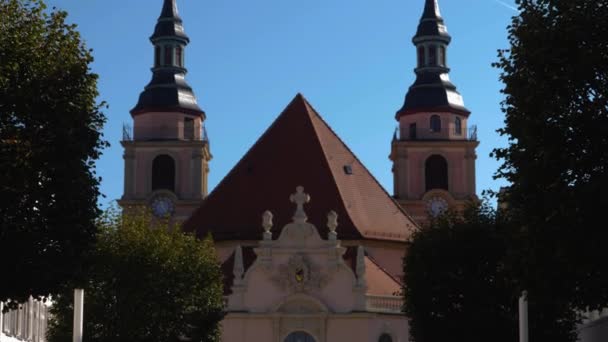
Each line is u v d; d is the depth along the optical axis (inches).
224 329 3843.5
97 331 3243.1
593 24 1861.5
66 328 3272.6
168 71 5408.5
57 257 1990.7
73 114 2020.2
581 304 1895.9
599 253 1803.6
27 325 3747.5
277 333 3823.8
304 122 4500.5
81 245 2028.8
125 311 3250.5
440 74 5403.5
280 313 3823.8
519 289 1942.7
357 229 4104.3
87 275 2167.8
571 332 2871.6
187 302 3319.4
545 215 1855.3
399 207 4416.8
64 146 1990.7
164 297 3282.5
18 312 3533.5
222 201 4315.9
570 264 1829.5
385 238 4153.5
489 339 2886.3
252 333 3838.6
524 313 2365.9
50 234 1990.7
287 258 3870.6
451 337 2918.3
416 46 5462.6
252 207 4244.6
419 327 2972.4
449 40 5452.8
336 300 3841.0
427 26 5442.9
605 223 1804.9
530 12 1935.3
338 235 4099.4
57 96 2020.2
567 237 1818.4
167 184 5231.3
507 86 1916.8
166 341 3282.5
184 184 5221.5
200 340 3339.1
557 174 1845.5
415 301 2984.7
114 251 3262.8
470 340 2898.6
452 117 5324.8
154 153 5231.3
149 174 5221.5
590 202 1795.0
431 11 5477.4
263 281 3873.0
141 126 5334.6
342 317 3814.0
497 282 2886.3
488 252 2925.7
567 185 1831.9
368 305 3833.7
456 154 5251.0
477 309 2901.1
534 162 1857.8
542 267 1875.0
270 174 4343.0
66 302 3284.9
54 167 1977.1
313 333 3826.3
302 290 3846.0
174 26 5438.0
